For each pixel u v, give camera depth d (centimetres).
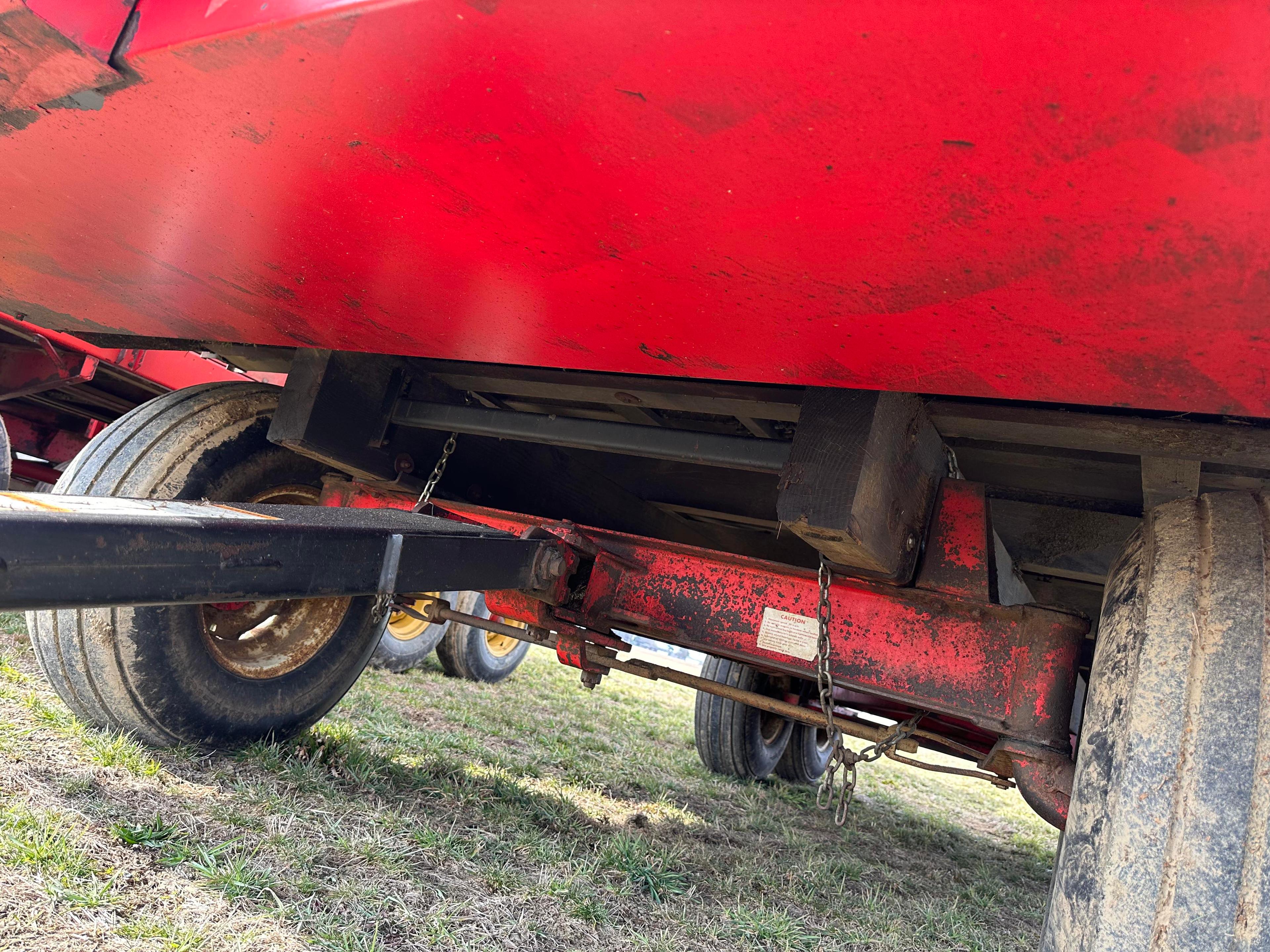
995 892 317
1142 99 70
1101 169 77
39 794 192
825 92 80
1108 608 154
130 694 233
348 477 285
